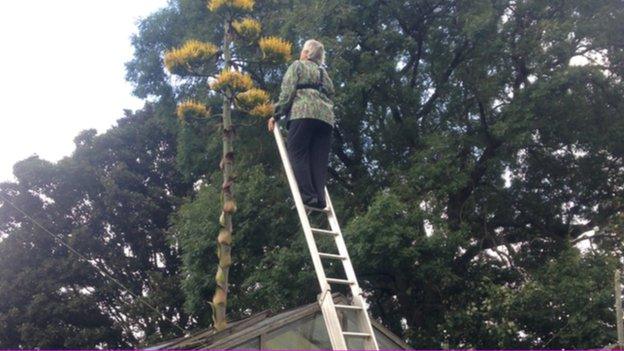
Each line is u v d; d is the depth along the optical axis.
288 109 6.12
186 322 23.41
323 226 13.42
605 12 14.30
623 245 14.32
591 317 12.35
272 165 14.84
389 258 12.91
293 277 12.92
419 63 15.48
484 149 14.83
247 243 14.02
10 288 23.70
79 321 23.91
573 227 16.00
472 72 14.39
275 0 14.36
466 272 14.63
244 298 13.77
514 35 14.45
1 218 25.36
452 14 14.98
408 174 13.72
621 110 14.60
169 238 17.81
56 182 25.31
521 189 15.91
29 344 22.75
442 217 13.59
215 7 7.34
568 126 14.52
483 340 13.60
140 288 25.33
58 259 24.36
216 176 14.83
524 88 13.87
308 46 6.30
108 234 25.66
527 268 15.01
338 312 5.63
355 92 13.48
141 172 26.75
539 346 13.24
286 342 5.57
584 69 13.66
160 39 16.44
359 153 15.31
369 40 14.34
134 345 24.14
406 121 14.73
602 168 15.40
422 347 14.12
